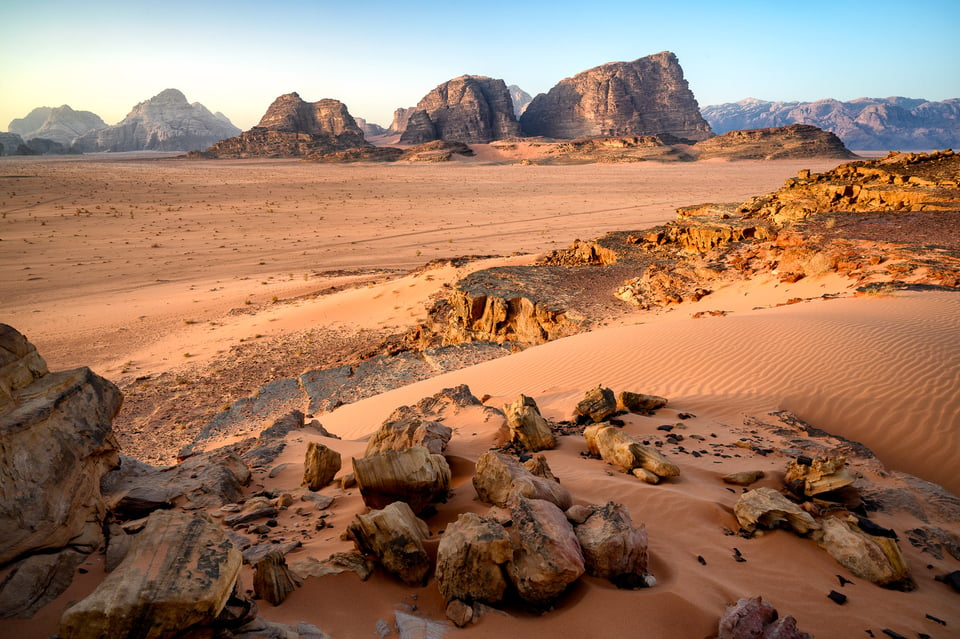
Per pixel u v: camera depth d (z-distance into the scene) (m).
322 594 4.16
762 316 16.30
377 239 75.06
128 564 3.32
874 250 23.91
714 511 5.79
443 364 22.75
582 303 26.70
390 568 4.45
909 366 10.88
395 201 118.25
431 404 11.54
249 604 3.59
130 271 57.62
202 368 30.83
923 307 15.27
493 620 3.90
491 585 4.12
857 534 5.18
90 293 49.03
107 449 5.79
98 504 4.90
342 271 55.91
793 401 10.42
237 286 50.78
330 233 80.44
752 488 6.73
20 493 4.00
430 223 88.00
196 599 3.11
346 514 6.12
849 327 13.62
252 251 68.12
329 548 5.04
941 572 5.09
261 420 20.98
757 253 28.45
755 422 9.58
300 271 57.16
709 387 11.65
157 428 22.80
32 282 52.47
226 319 40.56
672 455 7.87
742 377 11.85
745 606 3.87
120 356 33.75
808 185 37.91
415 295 40.06
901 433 8.98
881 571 4.78
